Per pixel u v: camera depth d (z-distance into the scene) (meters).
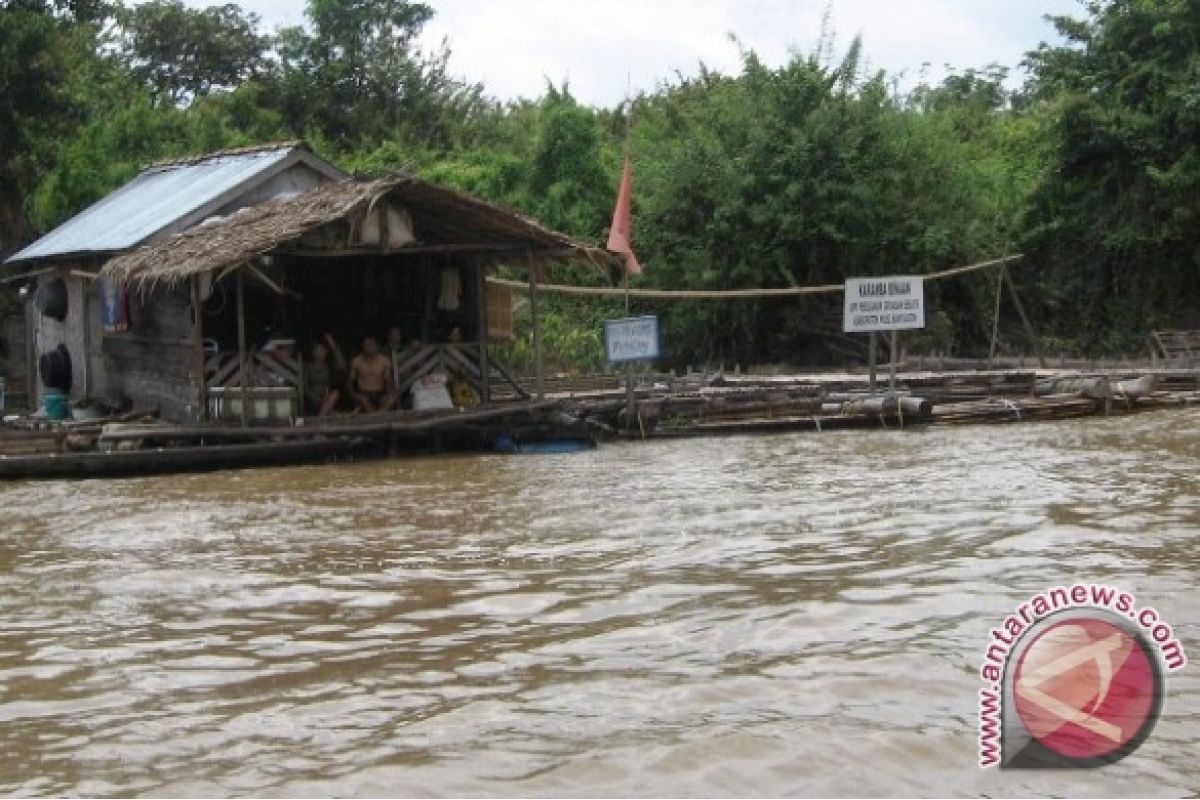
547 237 18.45
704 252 30.67
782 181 30.20
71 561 10.27
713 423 19.42
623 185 22.44
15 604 8.86
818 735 5.96
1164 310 33.09
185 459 15.87
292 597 8.89
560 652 7.39
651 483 14.01
